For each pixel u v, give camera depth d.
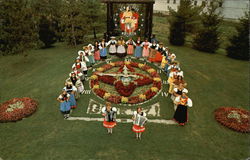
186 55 20.84
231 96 13.97
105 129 10.65
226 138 10.24
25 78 16.03
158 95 13.56
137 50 18.22
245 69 18.14
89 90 14.03
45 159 8.83
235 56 20.55
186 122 11.28
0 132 10.42
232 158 9.05
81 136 10.13
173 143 9.82
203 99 13.49
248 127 10.69
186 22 22.67
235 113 11.68
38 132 10.42
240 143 9.94
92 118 11.47
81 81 14.46
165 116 11.69
